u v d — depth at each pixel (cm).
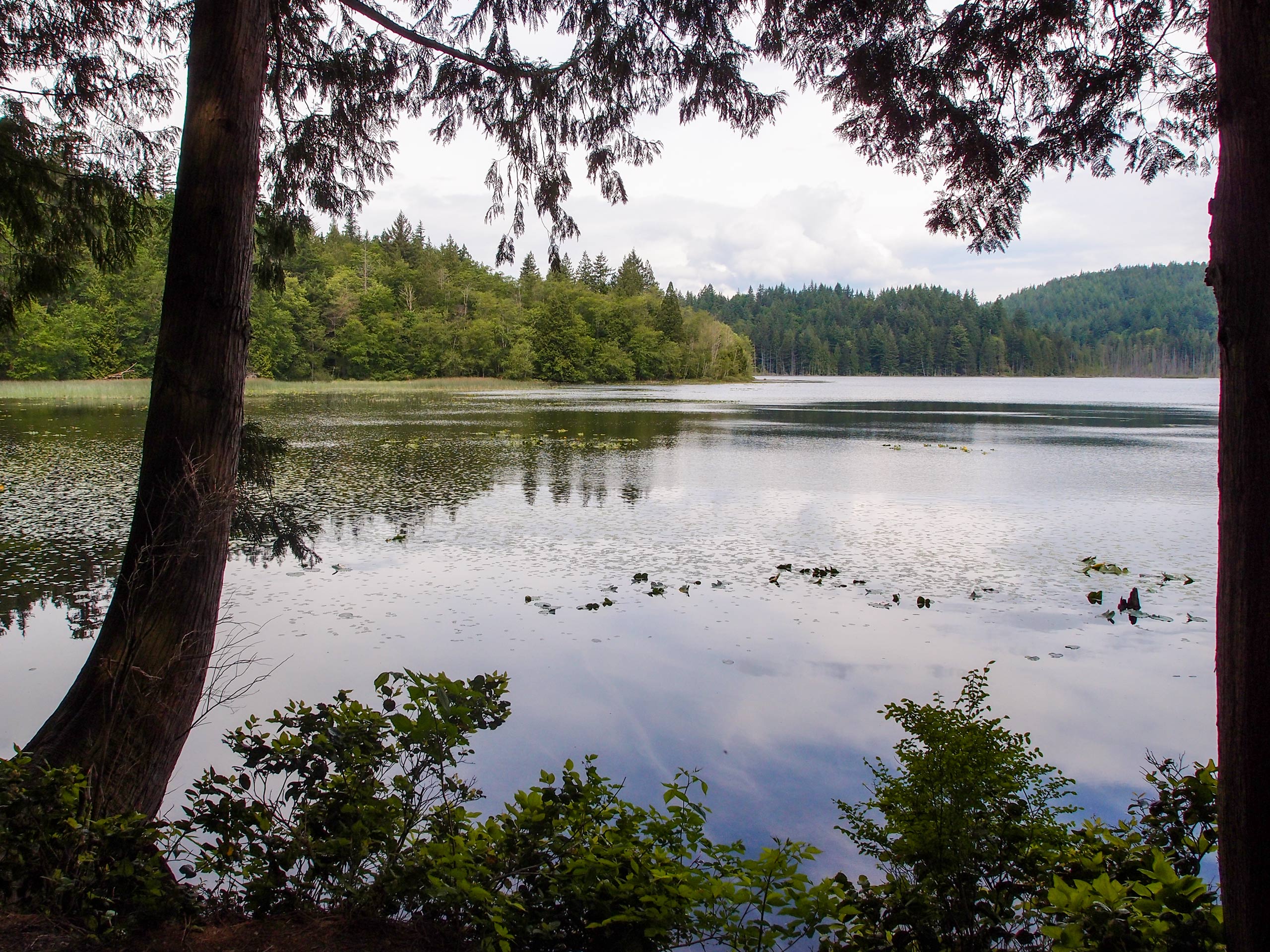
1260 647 186
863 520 1345
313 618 780
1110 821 436
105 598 820
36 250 463
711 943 300
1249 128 187
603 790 286
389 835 273
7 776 270
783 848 262
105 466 1727
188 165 359
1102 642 750
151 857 267
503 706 275
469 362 8181
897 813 267
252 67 366
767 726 558
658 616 808
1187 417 4141
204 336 359
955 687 636
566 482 1689
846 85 443
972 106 432
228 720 536
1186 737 550
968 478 1817
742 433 2917
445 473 1791
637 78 508
